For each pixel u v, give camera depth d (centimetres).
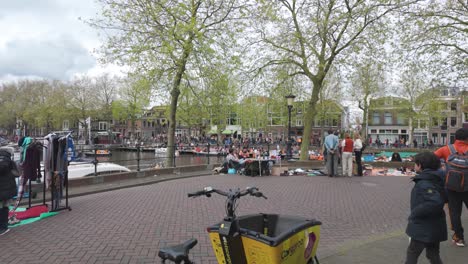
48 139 707
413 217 344
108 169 1370
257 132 6544
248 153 1970
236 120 6281
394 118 5556
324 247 493
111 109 5497
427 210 328
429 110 3888
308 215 686
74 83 5388
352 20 1672
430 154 348
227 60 1773
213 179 1246
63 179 744
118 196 899
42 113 5431
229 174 1434
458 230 474
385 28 1652
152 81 1647
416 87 3719
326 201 823
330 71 2703
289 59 1862
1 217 563
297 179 1229
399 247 472
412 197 348
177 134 7356
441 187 343
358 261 418
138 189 1028
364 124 3803
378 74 1953
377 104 4331
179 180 1236
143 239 527
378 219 660
